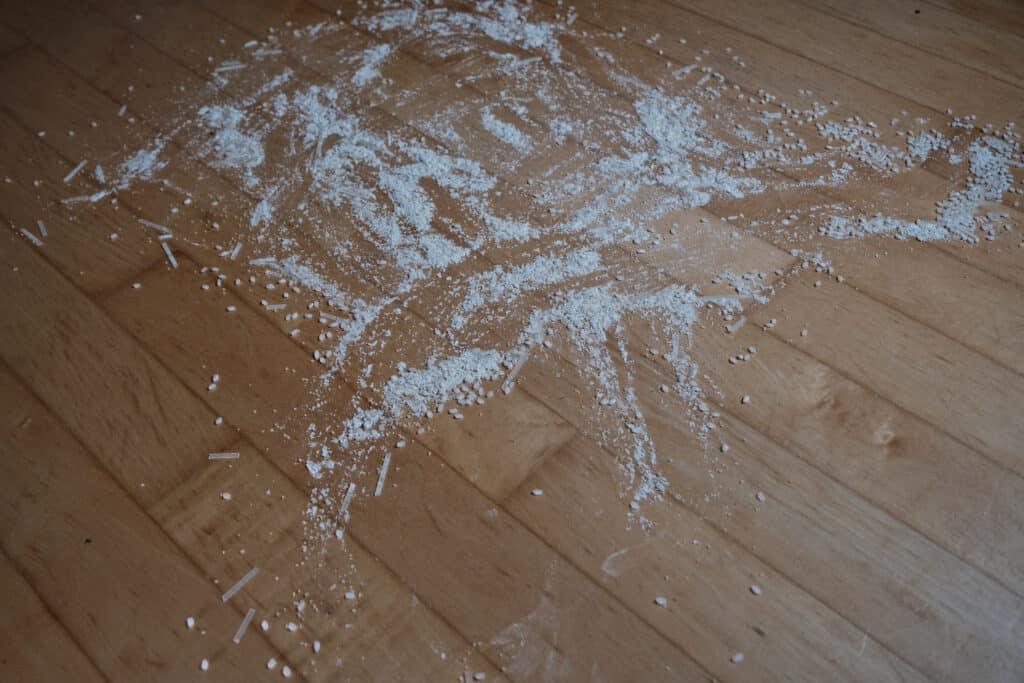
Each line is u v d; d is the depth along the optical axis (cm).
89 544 90
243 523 90
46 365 99
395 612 87
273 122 117
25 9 130
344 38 126
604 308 102
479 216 109
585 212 109
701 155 113
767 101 118
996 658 84
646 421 95
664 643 85
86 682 84
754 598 87
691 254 105
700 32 126
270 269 105
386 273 105
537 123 117
